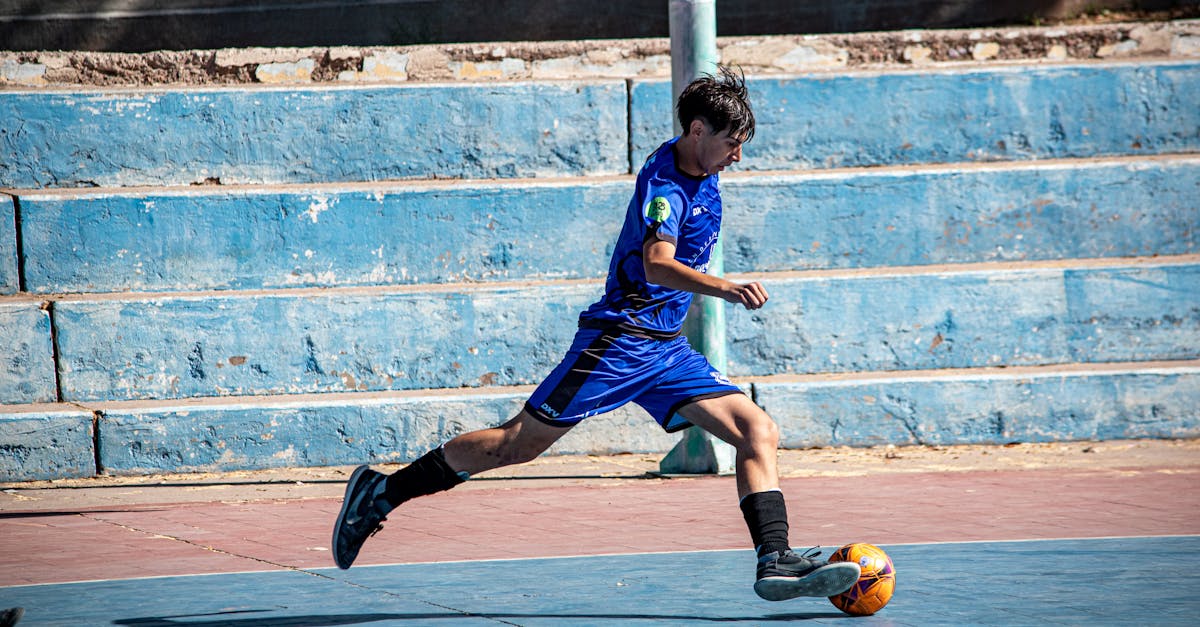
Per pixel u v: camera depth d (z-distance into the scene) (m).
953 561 15.06
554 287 27.06
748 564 15.16
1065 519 18.08
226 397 26.28
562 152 30.17
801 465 24.25
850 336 27.42
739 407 12.30
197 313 26.34
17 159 28.78
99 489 23.41
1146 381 26.64
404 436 25.50
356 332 26.69
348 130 29.80
